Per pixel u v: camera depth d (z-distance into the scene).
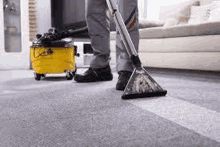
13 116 0.80
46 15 3.66
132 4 1.34
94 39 1.64
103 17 1.60
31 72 2.60
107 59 1.71
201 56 1.96
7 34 3.07
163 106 0.91
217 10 3.14
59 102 1.01
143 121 0.72
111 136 0.59
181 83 1.58
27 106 0.95
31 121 0.74
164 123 0.70
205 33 1.90
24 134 0.62
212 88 1.35
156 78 1.89
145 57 2.53
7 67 2.95
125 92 1.04
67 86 1.49
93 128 0.66
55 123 0.71
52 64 1.79
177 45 2.14
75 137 0.59
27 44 3.05
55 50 1.77
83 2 2.59
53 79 1.94
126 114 0.80
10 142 0.57
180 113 0.81
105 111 0.84
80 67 3.17
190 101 1.00
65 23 3.03
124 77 1.32
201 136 0.59
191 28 2.00
